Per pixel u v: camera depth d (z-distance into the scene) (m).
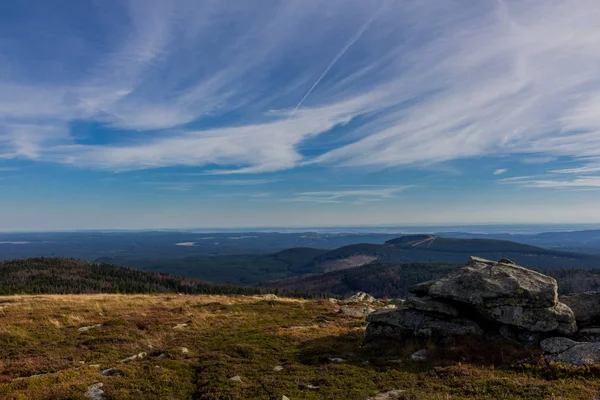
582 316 22.80
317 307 46.50
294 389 16.95
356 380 18.23
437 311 24.75
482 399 15.06
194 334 29.34
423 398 15.21
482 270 26.00
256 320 36.16
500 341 21.80
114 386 16.77
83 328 30.59
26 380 17.36
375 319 26.77
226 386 17.22
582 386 15.70
